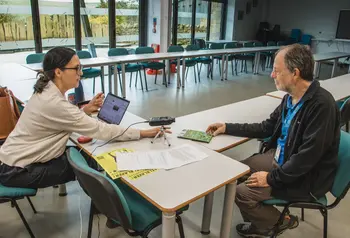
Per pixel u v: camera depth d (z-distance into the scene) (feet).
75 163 4.31
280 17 36.78
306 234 6.66
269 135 6.59
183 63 19.54
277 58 5.48
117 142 5.82
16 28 18.19
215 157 5.29
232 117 7.72
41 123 5.40
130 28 24.56
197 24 30.66
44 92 5.41
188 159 5.16
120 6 23.27
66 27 20.52
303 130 5.24
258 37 36.42
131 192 5.34
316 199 5.34
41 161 5.59
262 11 37.42
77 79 5.69
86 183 4.20
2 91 7.04
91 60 15.97
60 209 7.27
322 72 27.84
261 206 5.60
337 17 32.04
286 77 5.35
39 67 13.62
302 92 5.40
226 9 33.71
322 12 33.14
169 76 21.09
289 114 5.84
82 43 21.65
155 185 4.35
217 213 7.34
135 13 24.56
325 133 4.94
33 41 19.15
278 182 5.29
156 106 15.88
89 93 17.53
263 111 8.29
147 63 19.16
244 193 5.57
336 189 5.33
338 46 32.73
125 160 5.07
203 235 6.56
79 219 6.94
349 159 5.16
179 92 18.80
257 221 5.76
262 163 6.42
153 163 4.99
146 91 18.72
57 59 5.34
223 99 17.61
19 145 5.50
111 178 4.56
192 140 6.06
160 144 5.78
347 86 11.55
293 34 35.42
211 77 23.24
